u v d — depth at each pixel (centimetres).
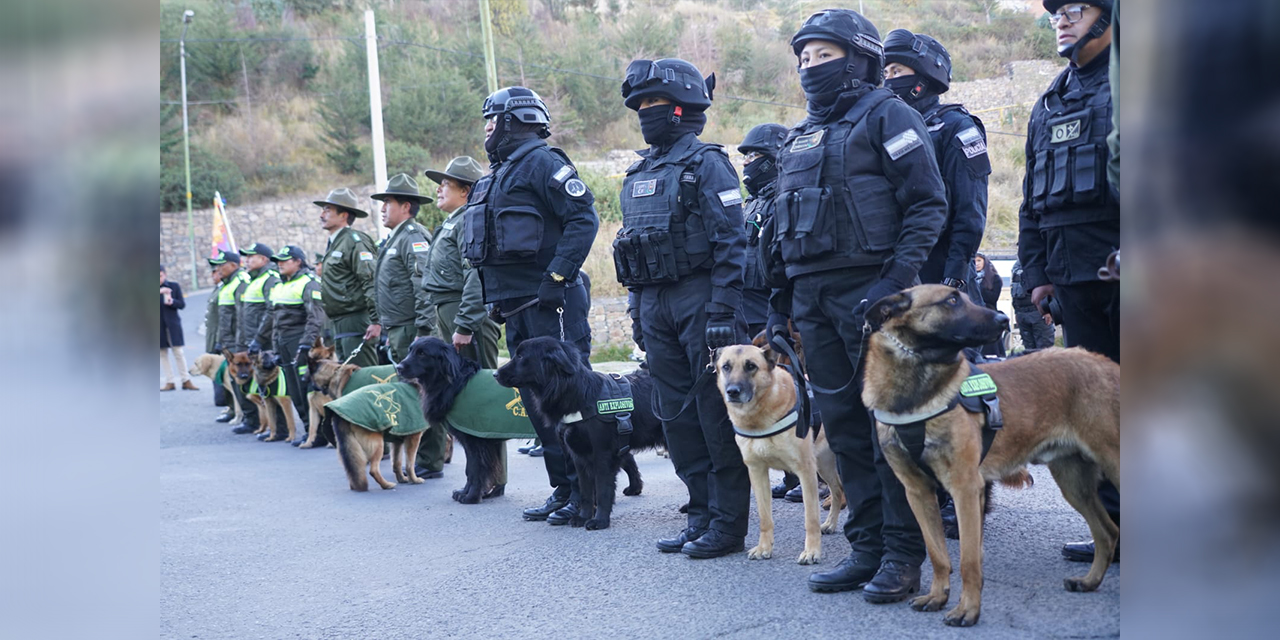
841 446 369
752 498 606
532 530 524
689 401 437
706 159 439
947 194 443
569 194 536
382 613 379
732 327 430
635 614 355
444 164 3788
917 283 341
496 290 560
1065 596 340
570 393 506
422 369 604
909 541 350
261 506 634
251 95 4281
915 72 463
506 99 554
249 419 1088
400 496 660
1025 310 807
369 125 3866
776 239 378
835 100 362
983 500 356
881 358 321
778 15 4638
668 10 4597
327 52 4494
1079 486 348
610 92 3825
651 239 442
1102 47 365
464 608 379
